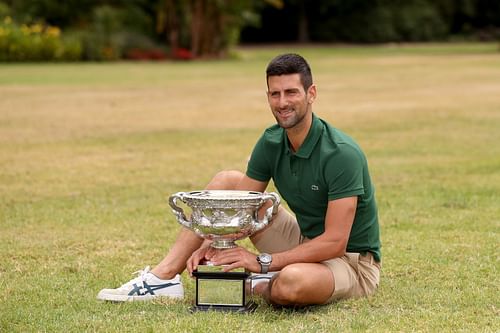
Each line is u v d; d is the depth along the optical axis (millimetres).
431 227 7602
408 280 5938
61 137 13680
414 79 25688
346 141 5160
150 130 14539
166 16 39969
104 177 10219
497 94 20375
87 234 7457
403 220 7879
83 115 16719
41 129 14633
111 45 38344
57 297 5590
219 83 24578
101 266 6434
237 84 24172
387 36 62219
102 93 21312
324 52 47156
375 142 12906
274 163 5383
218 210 4953
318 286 5066
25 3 39656
